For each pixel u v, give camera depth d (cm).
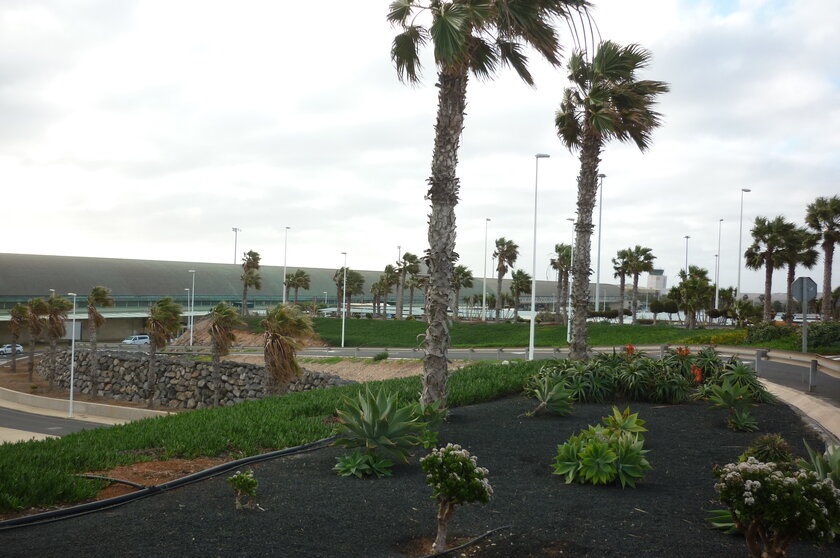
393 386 1773
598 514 725
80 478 816
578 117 2103
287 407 1480
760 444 887
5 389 4725
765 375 2222
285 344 3206
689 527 679
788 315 4819
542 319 7825
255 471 929
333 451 1066
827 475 689
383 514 721
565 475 896
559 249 8112
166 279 9750
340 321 8081
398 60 1457
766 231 4825
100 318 4716
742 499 508
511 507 751
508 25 1279
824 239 4394
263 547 606
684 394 1556
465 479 582
